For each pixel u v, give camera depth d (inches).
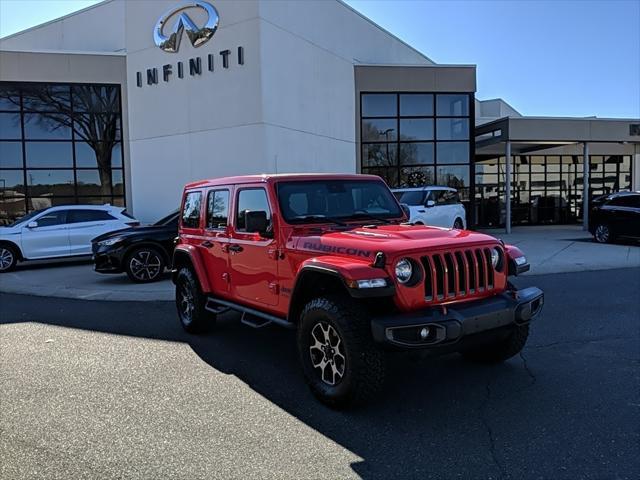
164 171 725.3
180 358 231.1
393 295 160.1
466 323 159.8
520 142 874.1
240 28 644.7
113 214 593.0
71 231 567.2
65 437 154.9
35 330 287.1
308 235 196.5
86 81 773.3
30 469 136.5
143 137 743.7
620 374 197.3
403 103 860.6
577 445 143.6
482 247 177.8
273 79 653.3
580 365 208.5
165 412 172.1
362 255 166.7
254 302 219.3
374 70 848.3
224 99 661.9
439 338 155.9
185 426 161.3
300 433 155.4
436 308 162.7
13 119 781.9
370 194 230.1
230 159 661.3
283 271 198.5
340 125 810.8
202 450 145.8
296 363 222.8
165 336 269.6
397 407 172.7
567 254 562.6
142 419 166.9
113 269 442.9
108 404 179.5
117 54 774.5
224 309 245.1
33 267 580.4
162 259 455.5
